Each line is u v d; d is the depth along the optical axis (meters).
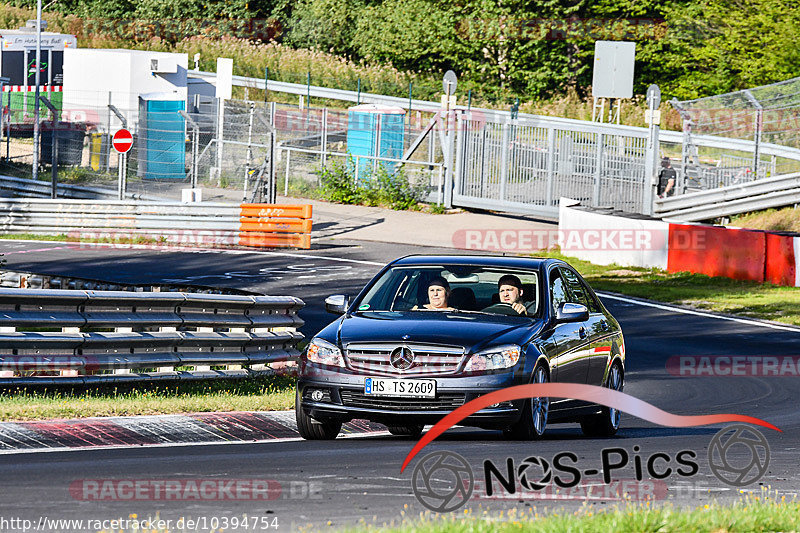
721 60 177.00
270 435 31.05
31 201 102.06
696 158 111.19
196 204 98.81
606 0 188.50
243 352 41.88
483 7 191.75
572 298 34.22
